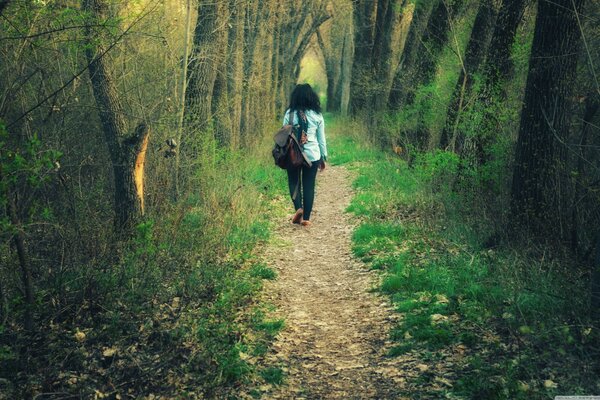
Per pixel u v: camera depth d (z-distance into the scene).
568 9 5.71
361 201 10.23
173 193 8.82
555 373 3.76
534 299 4.79
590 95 6.45
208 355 4.31
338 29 33.38
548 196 6.24
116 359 4.32
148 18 7.29
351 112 26.06
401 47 21.86
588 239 6.26
